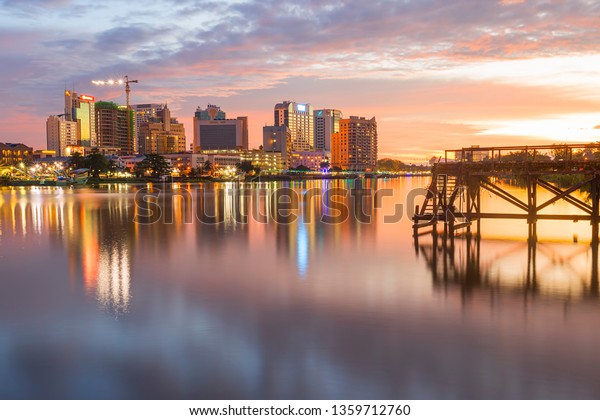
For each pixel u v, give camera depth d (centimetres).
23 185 18938
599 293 2248
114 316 1958
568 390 1330
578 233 4188
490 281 2497
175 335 1736
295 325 1834
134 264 3020
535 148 3919
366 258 3175
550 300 2133
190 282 2527
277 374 1430
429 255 3259
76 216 6306
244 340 1684
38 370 1467
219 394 1326
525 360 1506
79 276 2683
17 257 3288
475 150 4084
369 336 1714
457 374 1422
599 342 1642
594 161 3791
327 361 1512
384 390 1340
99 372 1452
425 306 2059
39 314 1984
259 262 3069
